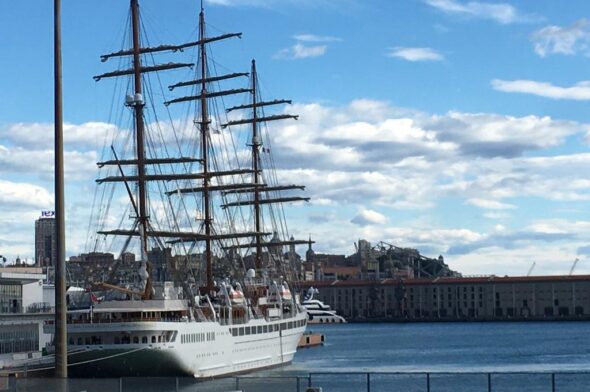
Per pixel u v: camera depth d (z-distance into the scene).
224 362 138.25
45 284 185.38
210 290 165.00
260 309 164.38
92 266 146.12
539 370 178.25
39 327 146.62
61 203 55.69
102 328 119.94
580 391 116.12
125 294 133.25
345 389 115.19
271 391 100.44
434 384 130.75
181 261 157.00
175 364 122.81
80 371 121.62
